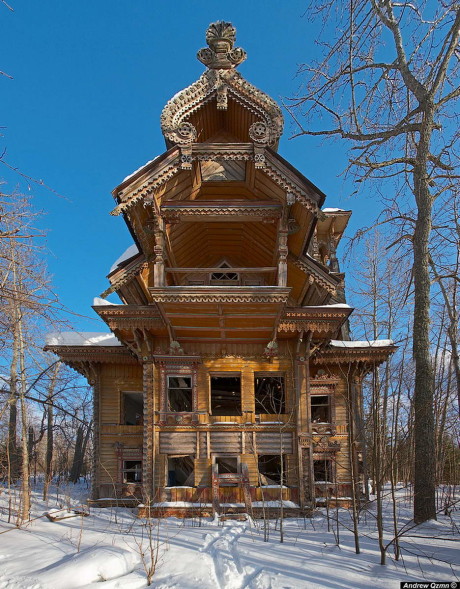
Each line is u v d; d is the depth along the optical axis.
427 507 12.42
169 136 14.53
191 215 15.66
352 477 9.73
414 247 14.28
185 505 15.96
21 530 12.52
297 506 16.09
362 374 19.94
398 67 14.74
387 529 12.29
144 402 17.19
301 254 16.52
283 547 10.13
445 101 14.17
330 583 7.61
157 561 9.09
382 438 9.53
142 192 14.46
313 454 18.80
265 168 14.45
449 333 19.27
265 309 15.13
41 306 8.20
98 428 20.03
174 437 17.00
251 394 17.50
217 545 10.34
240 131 16.73
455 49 14.57
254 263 19.44
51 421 28.28
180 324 16.19
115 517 14.60
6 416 22.20
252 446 16.98
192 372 17.55
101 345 19.39
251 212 15.59
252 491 16.56
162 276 15.11
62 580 8.02
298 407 17.16
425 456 12.63
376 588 7.37
